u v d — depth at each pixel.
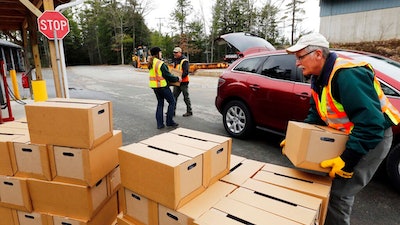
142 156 1.57
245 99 4.20
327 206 1.72
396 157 2.65
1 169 1.99
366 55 3.37
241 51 5.49
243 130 4.34
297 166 1.76
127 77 18.05
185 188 1.51
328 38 21.58
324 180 1.77
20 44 10.30
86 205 1.87
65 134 1.79
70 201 1.89
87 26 47.06
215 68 20.75
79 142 1.78
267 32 28.08
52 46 5.73
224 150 1.84
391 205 2.55
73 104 1.89
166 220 1.54
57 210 1.95
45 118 1.82
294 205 1.50
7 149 1.94
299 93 3.45
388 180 2.91
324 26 21.80
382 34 18.67
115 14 43.34
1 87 7.05
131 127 5.46
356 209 2.50
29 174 1.95
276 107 3.75
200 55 36.09
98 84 13.98
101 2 45.72
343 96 1.50
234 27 32.91
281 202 1.52
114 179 2.15
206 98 8.98
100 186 1.98
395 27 18.14
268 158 3.70
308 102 3.35
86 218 1.89
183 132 2.09
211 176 1.73
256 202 1.53
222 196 1.61
